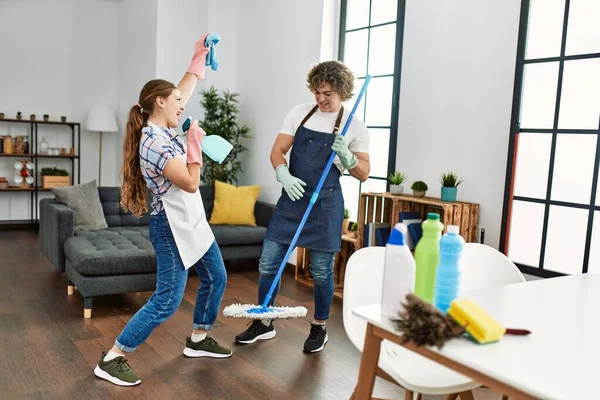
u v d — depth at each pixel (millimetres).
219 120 5230
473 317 1151
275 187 4934
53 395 2260
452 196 3246
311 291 4059
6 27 5945
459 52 3371
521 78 3039
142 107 2385
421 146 3645
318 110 2818
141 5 5648
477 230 3287
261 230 4484
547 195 2965
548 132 2953
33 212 6281
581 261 2832
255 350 2855
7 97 6016
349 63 4375
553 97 2926
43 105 6215
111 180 6680
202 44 2818
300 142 2799
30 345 2760
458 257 1269
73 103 6375
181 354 2750
